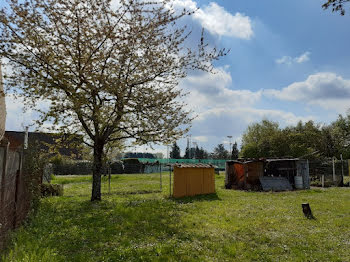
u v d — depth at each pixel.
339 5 6.55
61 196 17.77
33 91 12.37
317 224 10.12
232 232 9.02
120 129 15.48
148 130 14.89
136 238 8.26
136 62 13.61
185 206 14.29
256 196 19.33
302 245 7.61
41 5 12.01
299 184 25.61
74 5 12.20
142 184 27.23
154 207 13.76
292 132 43.81
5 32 12.00
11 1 11.70
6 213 6.80
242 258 6.63
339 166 30.89
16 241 7.09
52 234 8.37
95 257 6.54
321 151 41.56
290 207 14.07
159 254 6.75
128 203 14.82
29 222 9.52
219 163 62.22
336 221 10.52
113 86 12.42
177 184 18.47
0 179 6.45
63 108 13.39
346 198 17.72
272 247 7.48
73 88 12.45
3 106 9.38
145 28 12.85
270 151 41.47
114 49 13.26
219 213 12.27
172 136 15.24
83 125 15.23
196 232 8.92
